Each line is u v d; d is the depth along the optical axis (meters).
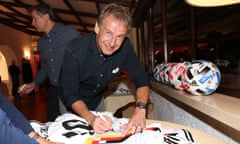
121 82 3.03
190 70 1.25
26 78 8.16
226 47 1.40
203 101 1.12
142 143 0.84
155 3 2.90
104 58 1.25
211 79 1.21
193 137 0.94
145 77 1.41
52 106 2.12
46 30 1.96
